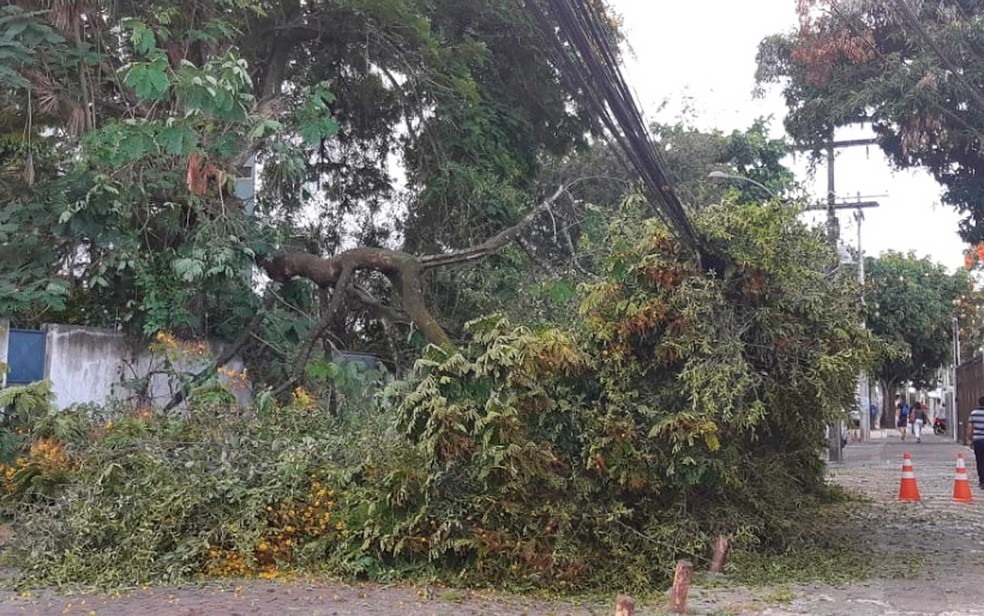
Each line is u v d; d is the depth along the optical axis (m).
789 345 9.32
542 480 8.48
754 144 28.17
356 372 13.48
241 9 14.76
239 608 7.19
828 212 22.02
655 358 9.04
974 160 16.31
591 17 7.58
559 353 8.50
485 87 17.53
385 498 8.29
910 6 15.87
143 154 12.44
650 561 8.78
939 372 58.47
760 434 9.92
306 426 10.32
